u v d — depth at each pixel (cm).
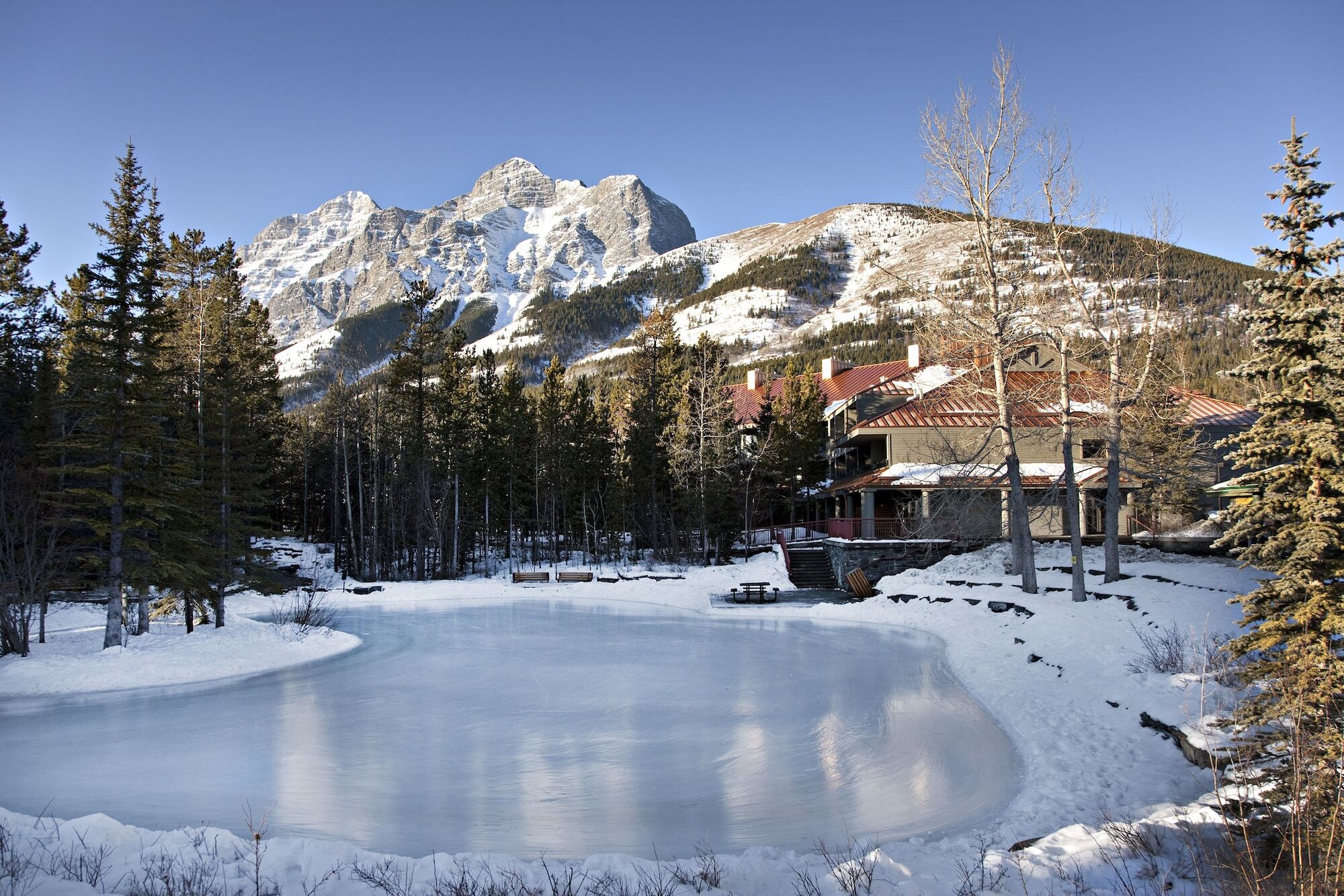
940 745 1234
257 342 4806
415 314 4825
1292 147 896
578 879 701
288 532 7056
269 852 742
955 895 646
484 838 879
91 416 2150
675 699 1608
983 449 2708
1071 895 637
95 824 796
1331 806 645
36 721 1497
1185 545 3102
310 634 2442
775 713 1475
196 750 1265
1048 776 1046
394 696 1683
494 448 5153
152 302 2175
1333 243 848
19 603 2097
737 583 3850
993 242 2566
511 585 4300
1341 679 750
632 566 4650
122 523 2117
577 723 1416
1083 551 3209
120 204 3011
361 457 5653
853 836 875
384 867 718
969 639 2200
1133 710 1260
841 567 3603
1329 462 839
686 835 885
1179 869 679
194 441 2523
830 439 4938
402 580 4719
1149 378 2750
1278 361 885
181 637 2200
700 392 4784
